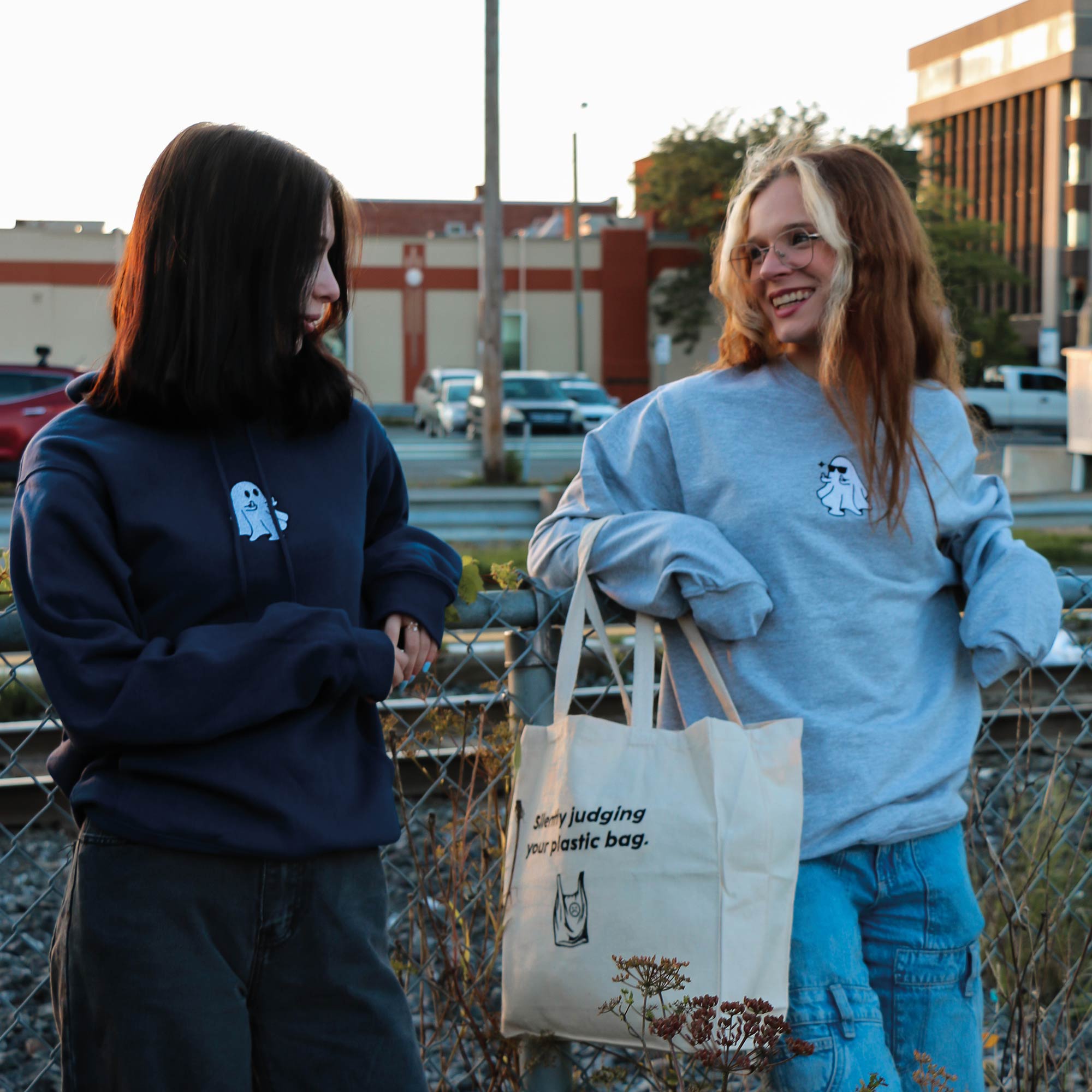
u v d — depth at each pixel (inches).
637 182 1567.4
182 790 57.6
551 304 1515.7
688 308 1510.8
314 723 60.2
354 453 66.4
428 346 1493.6
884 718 75.0
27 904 145.7
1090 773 168.6
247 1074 58.9
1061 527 467.8
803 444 75.9
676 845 69.7
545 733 75.2
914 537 76.3
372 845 61.2
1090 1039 112.0
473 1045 90.9
